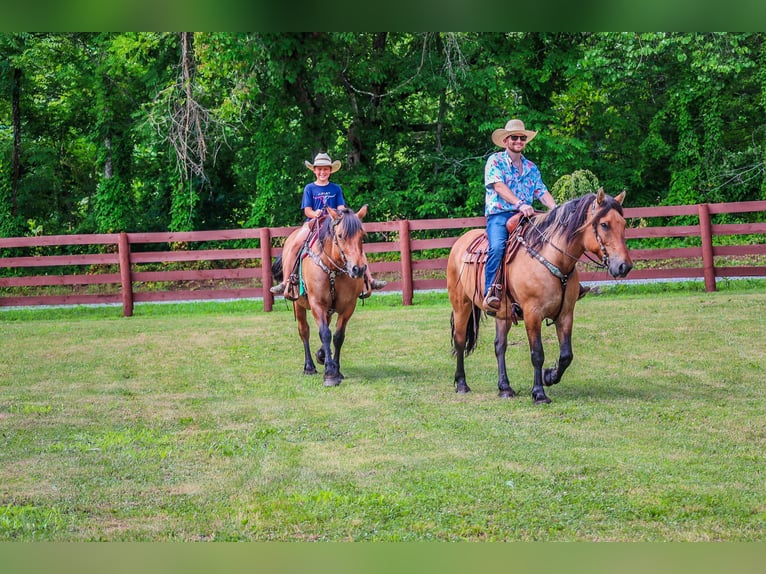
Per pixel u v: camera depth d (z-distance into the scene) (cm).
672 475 582
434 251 2330
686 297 1438
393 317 1403
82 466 649
